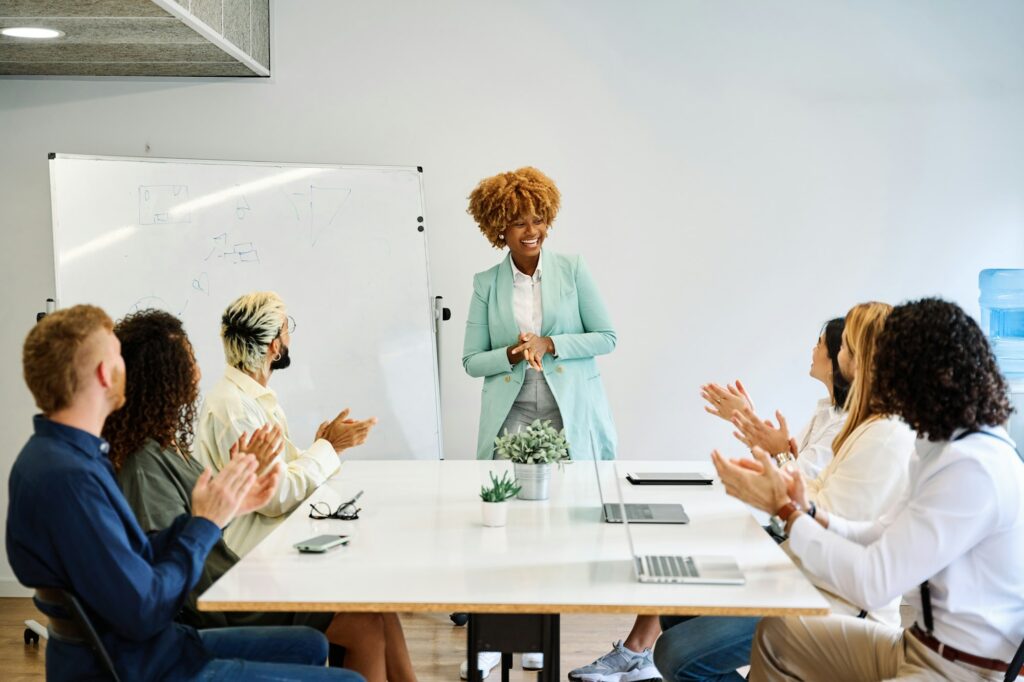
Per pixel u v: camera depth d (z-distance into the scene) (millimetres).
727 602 1806
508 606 1802
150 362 2156
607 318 3717
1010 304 4434
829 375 2893
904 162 4438
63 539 1711
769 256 4477
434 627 3979
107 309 3986
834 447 2592
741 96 4430
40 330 1790
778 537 2941
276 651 2180
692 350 4508
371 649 2365
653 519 2432
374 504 2633
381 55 4418
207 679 1887
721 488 2869
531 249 3623
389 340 4176
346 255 4180
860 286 4477
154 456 2178
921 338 1918
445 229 4473
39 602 1794
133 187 4043
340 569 2008
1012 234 4441
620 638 3814
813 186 4453
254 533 2666
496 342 3697
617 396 4523
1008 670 1874
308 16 4402
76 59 4082
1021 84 4402
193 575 1839
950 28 4395
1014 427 4059
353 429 3035
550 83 4430
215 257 4078
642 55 4422
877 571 1902
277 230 4141
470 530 2346
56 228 3967
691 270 4484
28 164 4414
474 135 4441
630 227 4473
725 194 4461
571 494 2787
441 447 4219
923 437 1984
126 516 1816
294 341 4109
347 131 4434
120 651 1805
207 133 4426
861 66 4414
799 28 4410
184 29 3555
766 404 4512
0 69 4281
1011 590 1914
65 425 1796
